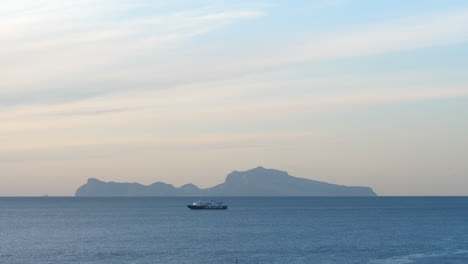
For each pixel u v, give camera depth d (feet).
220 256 383.45
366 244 454.81
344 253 399.24
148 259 369.50
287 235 536.83
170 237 520.01
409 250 415.03
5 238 517.96
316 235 535.60
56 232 584.81
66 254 395.34
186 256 383.45
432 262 357.20
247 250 415.64
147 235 542.16
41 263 354.54
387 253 398.83
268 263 353.51
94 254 394.73
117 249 423.23
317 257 379.35
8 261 363.97
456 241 475.31
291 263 353.51
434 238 502.38
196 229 617.62
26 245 454.40
